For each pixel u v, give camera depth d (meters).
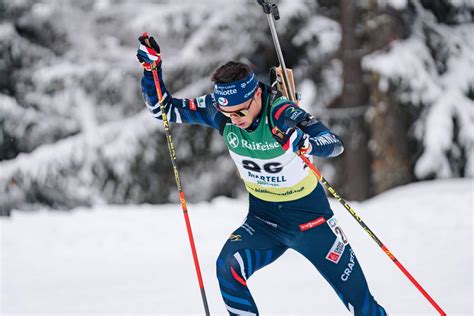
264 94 12.35
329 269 12.95
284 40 46.72
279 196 12.89
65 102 48.56
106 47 48.19
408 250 22.64
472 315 15.14
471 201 27.55
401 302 16.69
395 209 27.66
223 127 12.89
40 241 26.33
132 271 22.36
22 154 47.56
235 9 44.66
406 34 41.56
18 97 50.06
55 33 49.12
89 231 27.02
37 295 19.55
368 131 45.84
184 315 16.95
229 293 12.38
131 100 48.78
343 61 44.03
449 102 41.59
